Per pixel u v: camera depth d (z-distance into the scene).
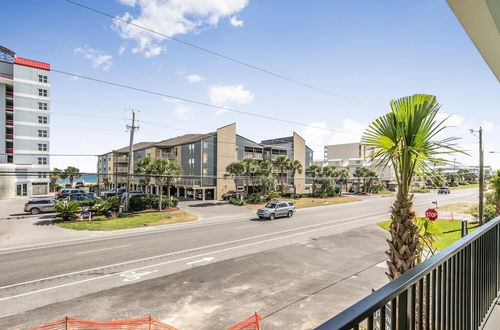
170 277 11.24
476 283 2.61
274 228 21.83
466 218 26.78
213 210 32.94
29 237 18.23
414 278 1.42
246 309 8.52
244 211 32.22
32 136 46.25
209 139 45.09
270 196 41.00
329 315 8.14
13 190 43.59
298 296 9.43
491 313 2.91
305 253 14.75
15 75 44.97
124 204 29.64
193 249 15.48
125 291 9.88
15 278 11.11
